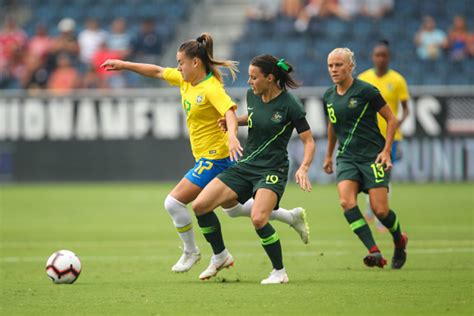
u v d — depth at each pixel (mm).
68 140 88375
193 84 30703
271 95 29438
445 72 95188
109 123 87750
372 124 34000
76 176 88562
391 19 101500
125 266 36094
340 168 34250
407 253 39031
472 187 78938
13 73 100625
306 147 29250
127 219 58719
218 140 30953
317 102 83312
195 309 24438
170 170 87312
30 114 88750
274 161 29547
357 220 33031
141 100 87250
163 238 47719
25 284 30406
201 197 29734
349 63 33781
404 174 83562
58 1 110562
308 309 24188
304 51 99375
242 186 29781
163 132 87125
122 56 96000
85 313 24047
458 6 102812
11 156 89250
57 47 97500
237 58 100125
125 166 87812
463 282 29531
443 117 82625
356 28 100562
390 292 27281
